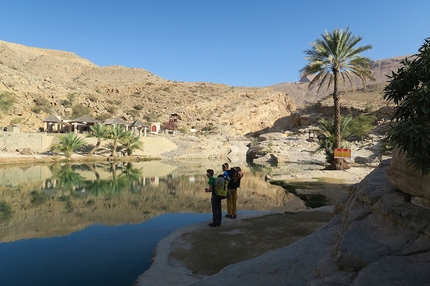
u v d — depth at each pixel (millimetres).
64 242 7527
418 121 3324
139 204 12422
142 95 115500
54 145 35844
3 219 9656
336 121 25359
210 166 33656
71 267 5988
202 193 15406
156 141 49812
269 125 113062
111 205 12133
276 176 21828
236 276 4359
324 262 3852
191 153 47125
